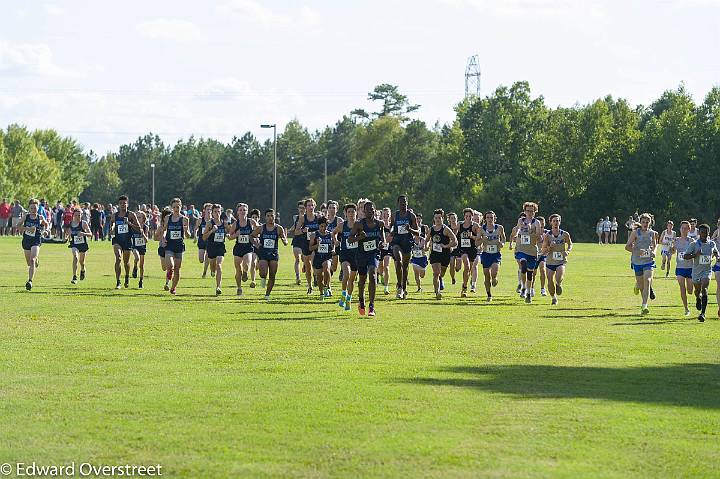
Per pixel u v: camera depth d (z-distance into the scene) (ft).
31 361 93.09
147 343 106.73
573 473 54.75
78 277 211.41
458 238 176.55
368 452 58.80
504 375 87.61
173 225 172.76
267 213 163.02
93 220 448.65
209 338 111.75
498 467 55.77
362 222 138.72
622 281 223.71
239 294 170.09
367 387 80.28
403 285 170.81
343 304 149.69
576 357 99.86
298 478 53.36
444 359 97.14
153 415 68.74
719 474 55.01
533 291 190.08
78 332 115.85
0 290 174.60
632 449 60.34
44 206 469.98
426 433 63.82
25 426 65.16
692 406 74.02
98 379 83.35
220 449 59.41
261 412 69.92
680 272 146.41
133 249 185.06
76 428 64.59
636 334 120.47
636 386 82.79
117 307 146.61
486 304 161.48
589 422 67.67
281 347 104.68
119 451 58.90
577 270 270.26
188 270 249.14
